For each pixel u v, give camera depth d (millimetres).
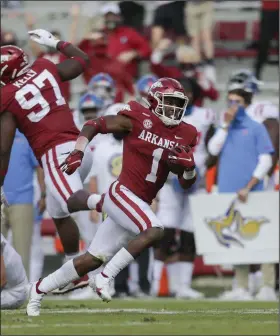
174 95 22797
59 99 26219
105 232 23203
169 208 33969
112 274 22531
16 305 24938
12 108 25656
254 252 32938
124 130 23016
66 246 27250
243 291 33406
